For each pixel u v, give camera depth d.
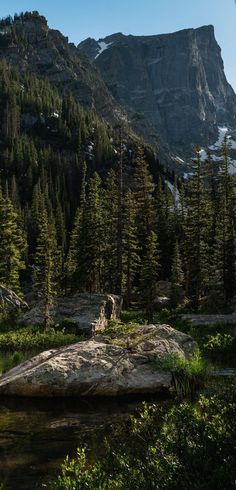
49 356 13.34
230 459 4.56
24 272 87.06
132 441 7.33
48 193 121.12
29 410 10.50
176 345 13.80
